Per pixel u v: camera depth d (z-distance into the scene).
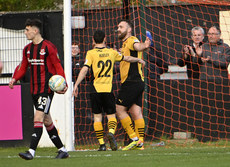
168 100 32.25
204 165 17.64
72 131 30.25
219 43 34.22
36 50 20.72
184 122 32.09
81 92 32.91
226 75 33.97
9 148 31.52
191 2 38.16
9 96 32.19
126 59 27.12
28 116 32.00
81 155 23.33
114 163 18.75
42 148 30.48
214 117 31.89
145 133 32.19
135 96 28.19
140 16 34.56
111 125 26.73
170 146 29.98
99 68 26.62
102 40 27.12
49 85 20.55
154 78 33.09
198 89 32.03
